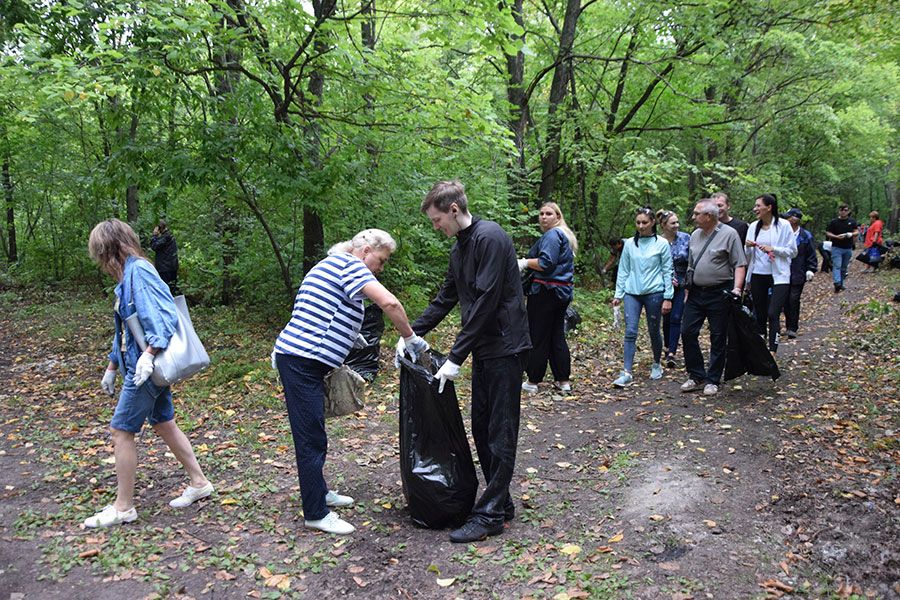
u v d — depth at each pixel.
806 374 6.52
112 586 2.96
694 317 6.13
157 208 8.09
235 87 8.41
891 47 11.93
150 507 3.88
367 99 8.37
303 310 3.47
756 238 7.28
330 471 4.50
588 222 14.70
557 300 6.21
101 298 14.70
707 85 14.15
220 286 11.90
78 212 16.73
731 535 3.37
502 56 11.42
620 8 13.37
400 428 3.64
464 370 7.25
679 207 14.89
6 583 2.96
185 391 6.74
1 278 16.95
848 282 15.30
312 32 7.45
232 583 3.02
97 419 5.89
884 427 4.77
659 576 3.01
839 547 3.18
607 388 6.60
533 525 3.61
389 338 8.77
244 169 8.38
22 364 8.66
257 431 5.39
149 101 7.39
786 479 4.00
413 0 8.80
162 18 6.73
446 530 3.59
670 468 4.32
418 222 9.84
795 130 20.83
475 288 3.36
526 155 13.34
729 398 5.89
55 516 3.70
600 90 15.78
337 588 2.98
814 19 12.36
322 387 3.55
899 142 29.98
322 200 8.38
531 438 5.14
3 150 15.70
